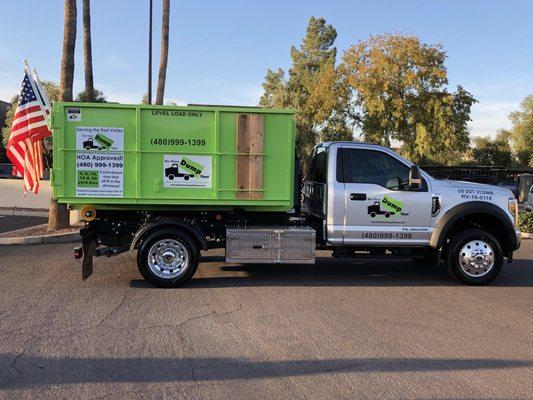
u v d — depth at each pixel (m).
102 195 7.30
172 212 7.76
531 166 59.50
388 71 35.53
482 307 6.74
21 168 10.45
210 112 7.36
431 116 35.59
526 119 60.88
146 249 7.37
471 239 7.98
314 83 47.22
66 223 12.77
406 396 4.04
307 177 8.99
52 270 8.52
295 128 7.64
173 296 7.01
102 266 8.87
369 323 5.94
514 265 10.10
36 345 5.05
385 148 8.03
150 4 18.33
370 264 9.77
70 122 7.19
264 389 4.14
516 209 8.12
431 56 35.41
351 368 4.59
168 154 7.34
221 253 10.32
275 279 8.22
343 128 40.31
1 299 6.72
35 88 10.42
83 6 16.97
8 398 3.92
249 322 5.89
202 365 4.62
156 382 4.25
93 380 4.27
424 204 7.93
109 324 5.74
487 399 4.02
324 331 5.61
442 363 4.74
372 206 7.89
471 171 41.22
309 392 4.09
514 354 4.99
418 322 6.01
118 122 7.25
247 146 7.45
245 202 7.50
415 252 8.24
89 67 17.25
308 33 57.97
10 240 11.38
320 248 8.18
